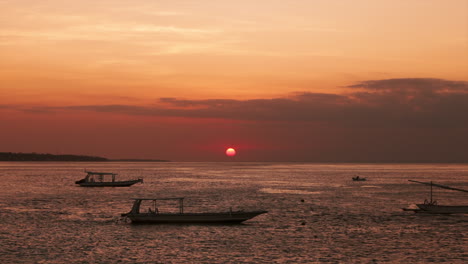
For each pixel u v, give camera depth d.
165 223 67.81
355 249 52.03
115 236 58.75
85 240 56.34
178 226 65.81
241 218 68.50
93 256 48.69
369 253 50.25
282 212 82.62
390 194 123.12
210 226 65.94
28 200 103.38
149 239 57.03
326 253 50.16
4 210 84.56
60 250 51.19
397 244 54.44
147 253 50.12
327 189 142.00
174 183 171.88
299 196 116.31
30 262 46.19
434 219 73.38
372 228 65.06
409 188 147.38
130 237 58.16
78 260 47.12
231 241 56.00
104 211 83.62
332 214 79.88
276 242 55.53
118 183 149.62
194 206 93.94
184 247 52.88
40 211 83.31
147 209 88.38
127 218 72.69
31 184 159.88
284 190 137.25
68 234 60.00
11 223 68.75
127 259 47.62
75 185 155.38
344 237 58.53
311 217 75.88
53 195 116.44
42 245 53.53
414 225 67.50
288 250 51.56
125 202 99.75
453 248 52.47
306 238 57.88
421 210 80.81
